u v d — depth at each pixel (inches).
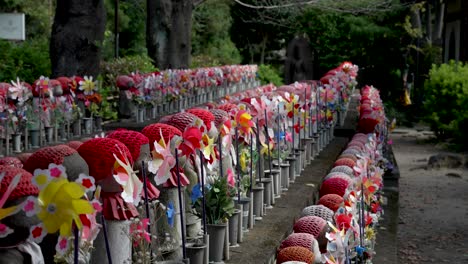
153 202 163.9
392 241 327.9
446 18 1278.3
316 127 432.1
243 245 204.8
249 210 225.8
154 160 162.1
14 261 114.3
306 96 398.9
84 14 581.3
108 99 574.2
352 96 824.9
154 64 897.5
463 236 448.1
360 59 1467.8
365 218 255.0
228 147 217.2
